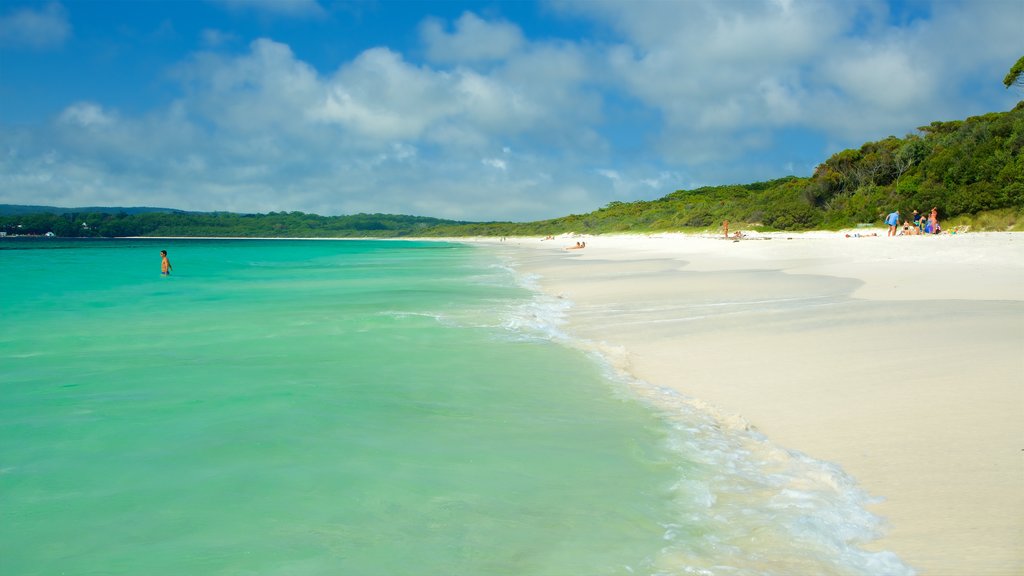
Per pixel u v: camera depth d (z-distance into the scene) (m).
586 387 7.22
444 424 5.94
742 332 9.97
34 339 10.78
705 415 6.11
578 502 4.24
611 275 22.94
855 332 9.26
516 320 12.25
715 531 3.79
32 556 3.66
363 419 6.11
